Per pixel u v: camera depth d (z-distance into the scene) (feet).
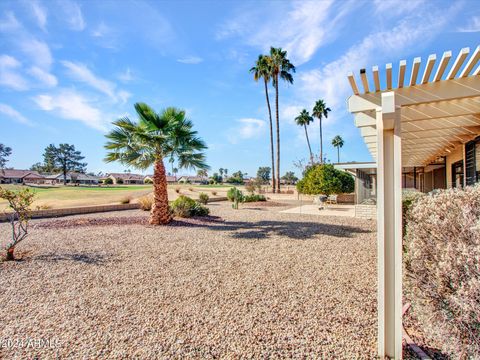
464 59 9.27
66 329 8.48
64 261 15.99
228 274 13.76
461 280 6.56
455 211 7.69
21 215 17.17
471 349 6.00
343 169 48.26
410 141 23.93
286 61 87.30
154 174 29.48
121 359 6.96
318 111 122.52
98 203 48.29
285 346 7.54
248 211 44.50
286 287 12.00
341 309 9.82
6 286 12.14
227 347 7.50
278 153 95.40
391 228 7.09
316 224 30.30
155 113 27.22
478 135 20.42
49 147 199.62
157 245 20.07
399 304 6.85
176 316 9.32
